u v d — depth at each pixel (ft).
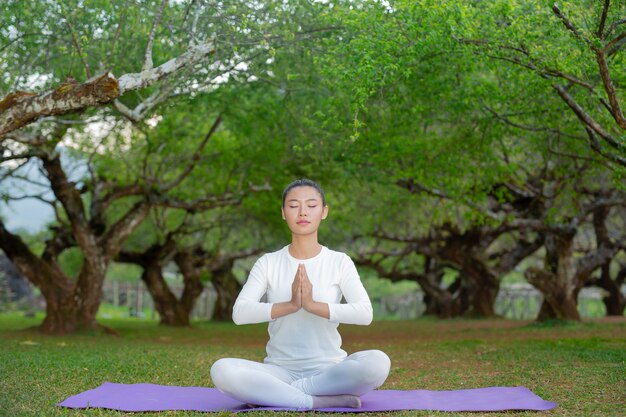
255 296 18.70
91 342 45.06
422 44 30.58
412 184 57.36
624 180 42.63
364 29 31.24
